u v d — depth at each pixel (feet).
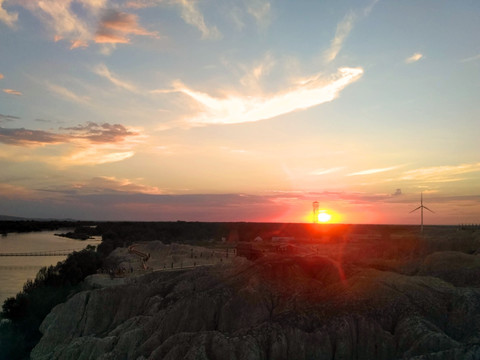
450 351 124.47
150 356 151.12
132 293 210.18
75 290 294.87
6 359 207.51
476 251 265.34
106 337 177.58
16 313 256.11
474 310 146.30
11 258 564.71
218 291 177.27
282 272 185.68
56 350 185.16
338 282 175.52
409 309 150.00
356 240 528.63
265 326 150.30
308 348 142.72
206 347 144.36
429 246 296.92
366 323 145.69
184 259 404.36
